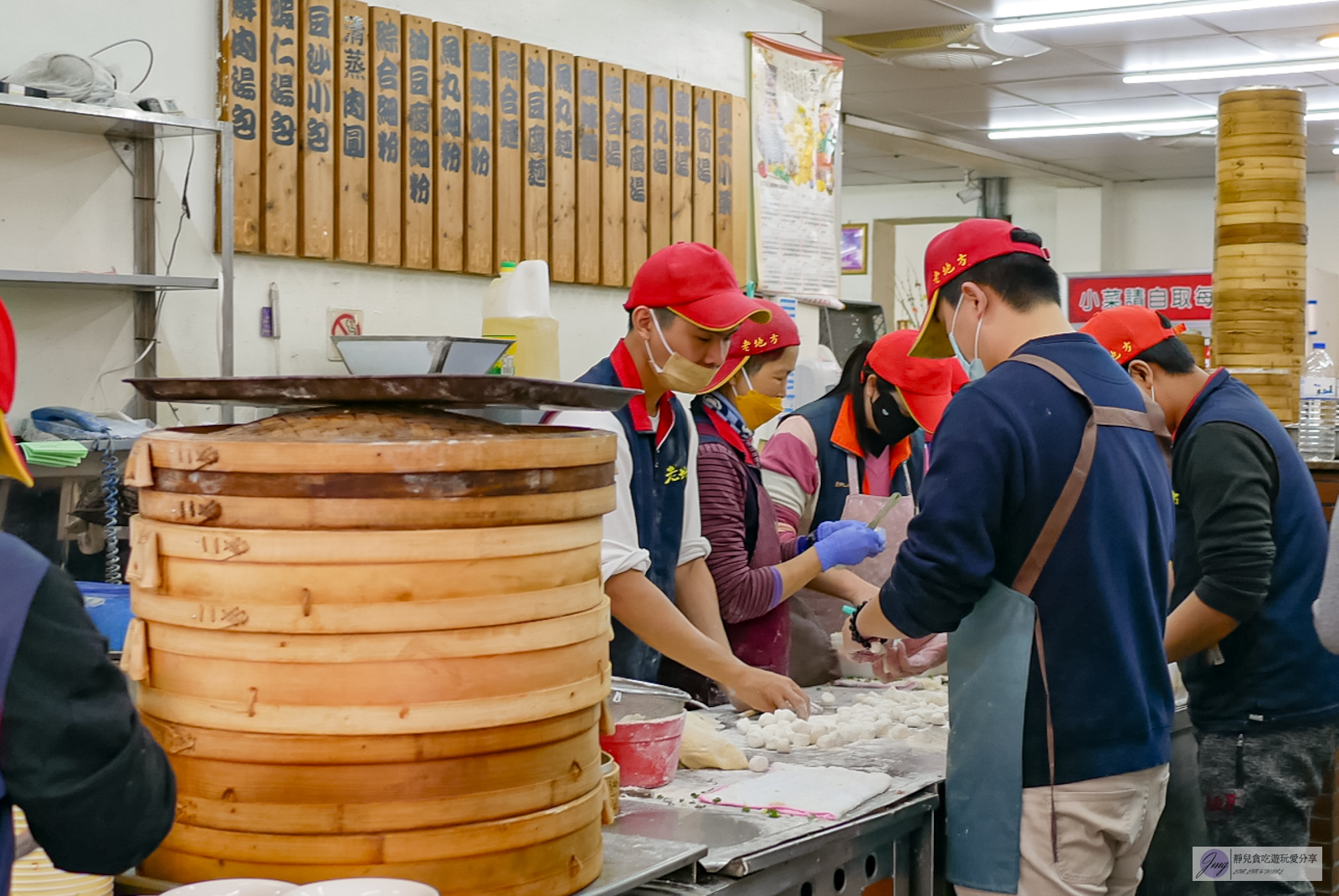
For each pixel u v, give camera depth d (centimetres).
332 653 114
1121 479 184
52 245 308
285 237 350
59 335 309
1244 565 235
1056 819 181
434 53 388
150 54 325
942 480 181
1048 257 200
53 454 266
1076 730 180
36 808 92
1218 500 240
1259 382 438
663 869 140
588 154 443
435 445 115
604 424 215
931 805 195
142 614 123
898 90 782
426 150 386
